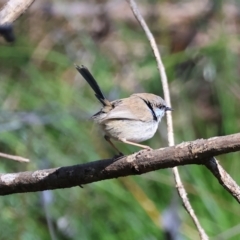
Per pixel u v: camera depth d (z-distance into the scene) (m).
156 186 11.24
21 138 11.69
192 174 11.34
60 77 13.79
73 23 15.18
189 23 15.81
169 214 7.78
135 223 10.82
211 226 10.73
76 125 12.07
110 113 7.31
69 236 10.84
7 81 13.11
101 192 11.17
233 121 13.00
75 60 14.22
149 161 5.26
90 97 12.93
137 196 11.07
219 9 15.75
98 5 15.75
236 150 4.92
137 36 15.27
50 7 15.16
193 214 5.88
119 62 14.51
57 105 12.32
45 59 13.99
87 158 11.74
